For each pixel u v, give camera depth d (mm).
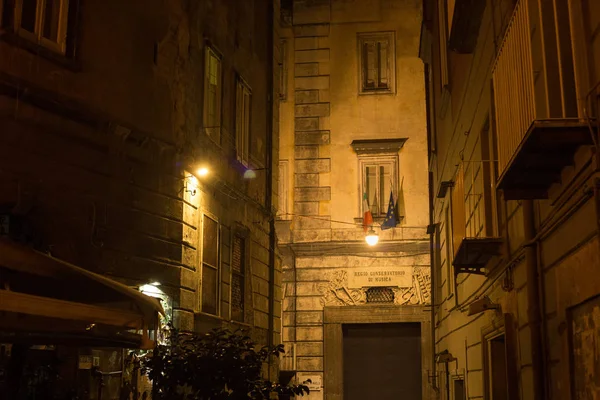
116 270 11297
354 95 27484
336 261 26500
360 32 27875
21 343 8508
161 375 9500
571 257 6344
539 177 6770
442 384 19438
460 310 14648
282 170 27297
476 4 10055
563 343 6652
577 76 5809
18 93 9969
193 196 13383
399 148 26906
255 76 18266
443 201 17672
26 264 7289
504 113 7395
